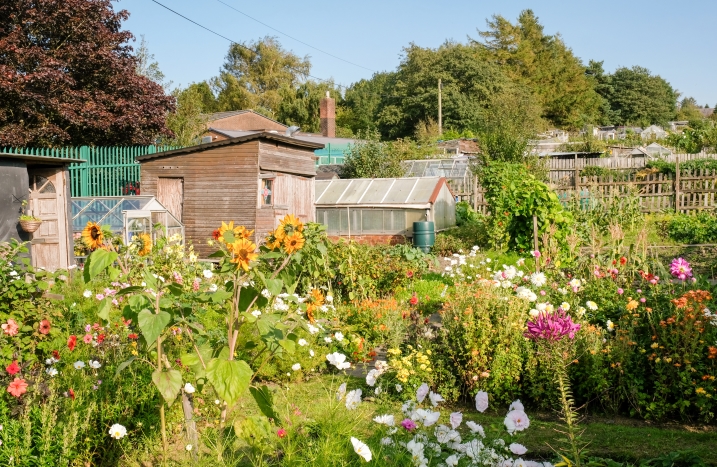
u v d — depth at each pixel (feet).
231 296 13.19
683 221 63.67
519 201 48.01
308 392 19.20
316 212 68.54
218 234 12.84
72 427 12.41
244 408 17.21
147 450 13.85
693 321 17.71
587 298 22.72
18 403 13.67
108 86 80.94
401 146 102.58
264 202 59.11
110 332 17.87
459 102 202.39
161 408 13.41
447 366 19.47
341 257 33.55
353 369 22.38
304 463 11.51
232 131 121.60
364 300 31.01
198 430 15.12
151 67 102.32
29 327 17.01
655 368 17.54
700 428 16.58
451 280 38.40
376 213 66.33
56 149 67.41
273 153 59.77
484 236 59.62
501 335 18.75
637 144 160.86
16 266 19.95
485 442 12.67
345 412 13.44
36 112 73.41
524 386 18.78
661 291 21.77
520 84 237.45
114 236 12.64
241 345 19.88
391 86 232.73
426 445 11.80
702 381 17.19
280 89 221.05
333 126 151.02
